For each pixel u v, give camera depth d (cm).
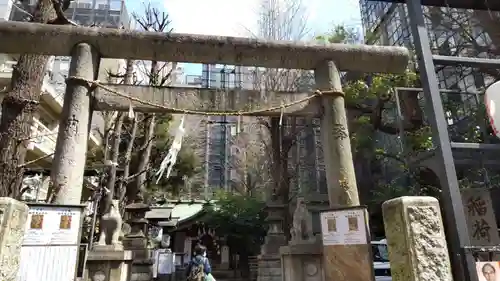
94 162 2006
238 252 2567
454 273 462
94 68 737
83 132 685
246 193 2608
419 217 426
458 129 825
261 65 798
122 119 1483
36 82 748
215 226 2361
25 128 721
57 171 645
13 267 404
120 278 833
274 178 1817
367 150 1753
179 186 2567
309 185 2206
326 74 786
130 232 1528
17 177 695
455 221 469
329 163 742
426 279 398
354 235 603
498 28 839
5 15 1895
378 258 1181
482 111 713
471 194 579
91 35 729
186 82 3034
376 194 1734
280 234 1664
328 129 761
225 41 761
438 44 1080
